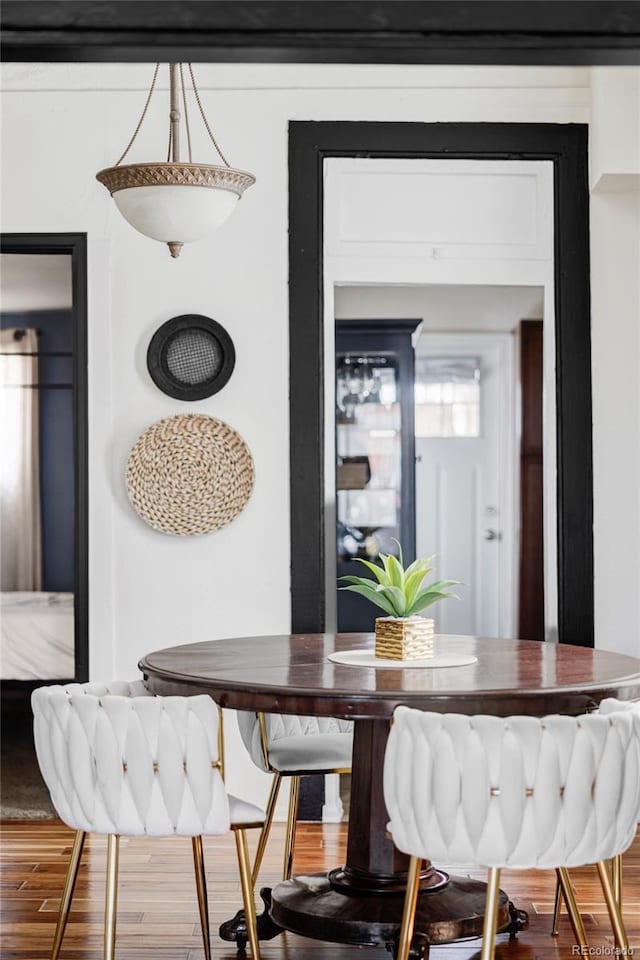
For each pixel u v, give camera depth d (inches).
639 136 181.9
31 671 254.1
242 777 187.5
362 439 243.1
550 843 95.4
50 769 110.4
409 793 98.4
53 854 167.5
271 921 132.8
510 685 107.7
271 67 190.4
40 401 323.3
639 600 189.3
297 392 189.9
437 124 190.5
